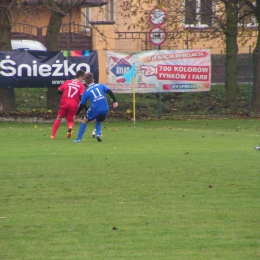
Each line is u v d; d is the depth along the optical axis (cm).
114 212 2967
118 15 11662
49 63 7938
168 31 9988
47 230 2664
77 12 11106
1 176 3844
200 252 2334
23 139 6097
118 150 5088
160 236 2559
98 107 5656
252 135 6538
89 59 7988
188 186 3541
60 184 3606
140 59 8094
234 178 3762
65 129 7306
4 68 7856
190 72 8238
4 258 2277
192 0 9444
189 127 7525
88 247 2412
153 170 4025
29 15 8925
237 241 2477
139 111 8775
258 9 8806
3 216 2906
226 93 8881
